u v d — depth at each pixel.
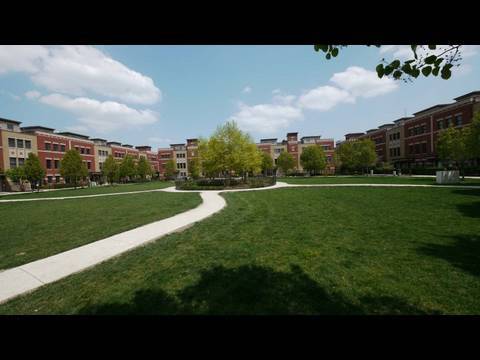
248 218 9.12
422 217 8.27
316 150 56.78
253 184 26.05
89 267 5.16
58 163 48.91
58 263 5.41
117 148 68.56
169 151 79.81
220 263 4.97
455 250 5.18
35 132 44.59
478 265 4.43
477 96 34.41
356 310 3.25
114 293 3.93
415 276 4.11
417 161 44.38
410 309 3.23
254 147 31.84
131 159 63.00
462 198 12.07
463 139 22.42
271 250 5.61
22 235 8.02
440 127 38.84
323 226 7.57
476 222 7.37
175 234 7.40
